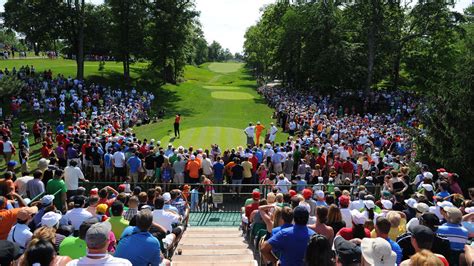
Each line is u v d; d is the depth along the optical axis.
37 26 51.75
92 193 10.45
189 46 62.69
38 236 5.16
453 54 62.25
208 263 8.34
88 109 39.97
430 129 20.70
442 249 6.34
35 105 38.38
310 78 62.25
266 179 16.78
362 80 59.88
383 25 54.94
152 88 58.09
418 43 64.50
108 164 20.33
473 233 7.93
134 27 54.91
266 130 37.00
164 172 19.05
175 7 57.66
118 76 60.12
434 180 20.59
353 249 4.64
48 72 48.50
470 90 19.83
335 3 57.97
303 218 5.71
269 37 80.12
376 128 33.31
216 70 130.00
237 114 48.25
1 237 7.82
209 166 18.98
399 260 5.89
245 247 10.48
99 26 54.62
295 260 5.60
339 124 33.03
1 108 37.97
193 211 16.55
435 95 21.44
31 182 12.26
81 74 52.66
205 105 53.50
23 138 23.72
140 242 5.71
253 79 104.81
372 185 15.84
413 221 7.16
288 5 74.06
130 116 37.62
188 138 31.47
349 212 9.24
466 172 19.64
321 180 16.39
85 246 6.38
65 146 22.06
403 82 76.12
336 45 57.12
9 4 51.47
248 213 11.72
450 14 53.69
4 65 58.56
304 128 35.12
